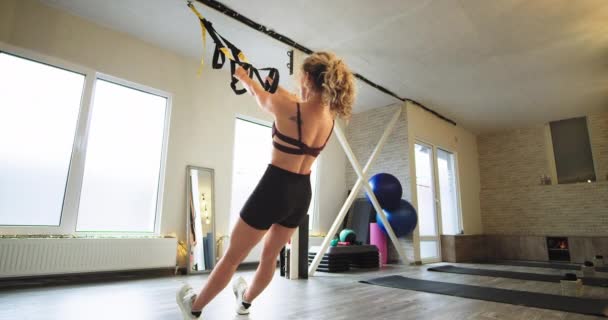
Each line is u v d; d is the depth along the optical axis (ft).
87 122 14.83
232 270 5.34
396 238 21.33
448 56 18.12
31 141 13.52
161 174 16.80
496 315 8.61
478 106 25.40
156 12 14.65
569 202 26.61
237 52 5.98
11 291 11.10
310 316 8.23
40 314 8.15
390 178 21.45
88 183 14.87
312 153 5.18
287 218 5.58
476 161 31.99
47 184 13.70
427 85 21.76
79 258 13.24
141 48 16.85
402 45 17.04
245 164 20.67
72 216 13.98
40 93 13.94
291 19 14.97
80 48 14.92
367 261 20.02
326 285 13.30
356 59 18.47
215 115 19.12
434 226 25.46
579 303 9.96
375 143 25.40
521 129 30.48
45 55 13.96
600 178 26.20
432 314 8.63
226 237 18.22
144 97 17.06
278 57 18.22
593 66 19.07
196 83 18.66
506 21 15.02
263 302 9.89
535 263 23.66
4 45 13.07
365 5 14.02
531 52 17.63
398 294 11.36
